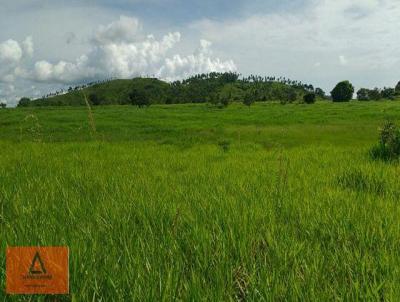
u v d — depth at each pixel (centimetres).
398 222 407
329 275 285
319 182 699
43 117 7875
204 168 884
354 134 3472
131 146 1659
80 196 529
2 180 646
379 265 299
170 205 455
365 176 702
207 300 238
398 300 240
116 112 10406
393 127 1106
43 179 662
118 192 538
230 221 394
